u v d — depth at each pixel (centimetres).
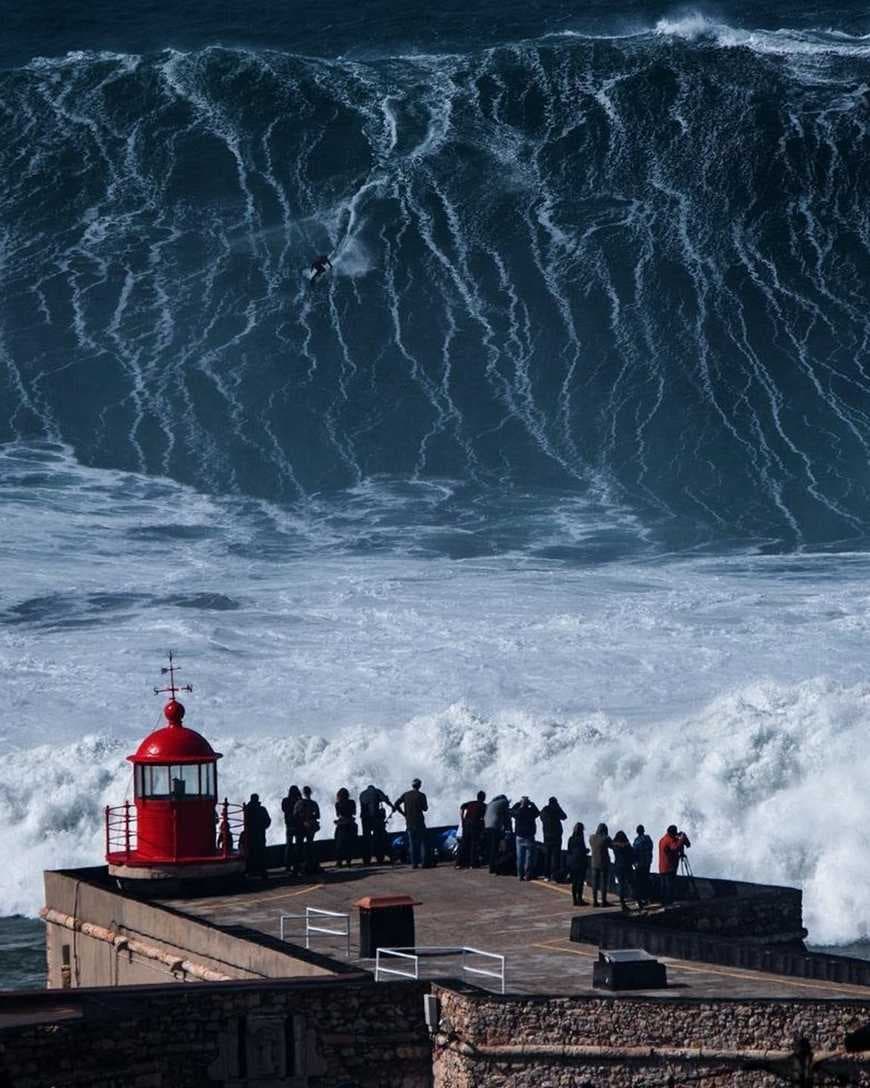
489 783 11388
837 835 10312
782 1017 5312
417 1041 5662
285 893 7619
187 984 5659
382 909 6344
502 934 6744
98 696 13750
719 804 10769
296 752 11750
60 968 7788
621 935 6444
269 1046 5556
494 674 14212
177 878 7544
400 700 13588
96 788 11294
